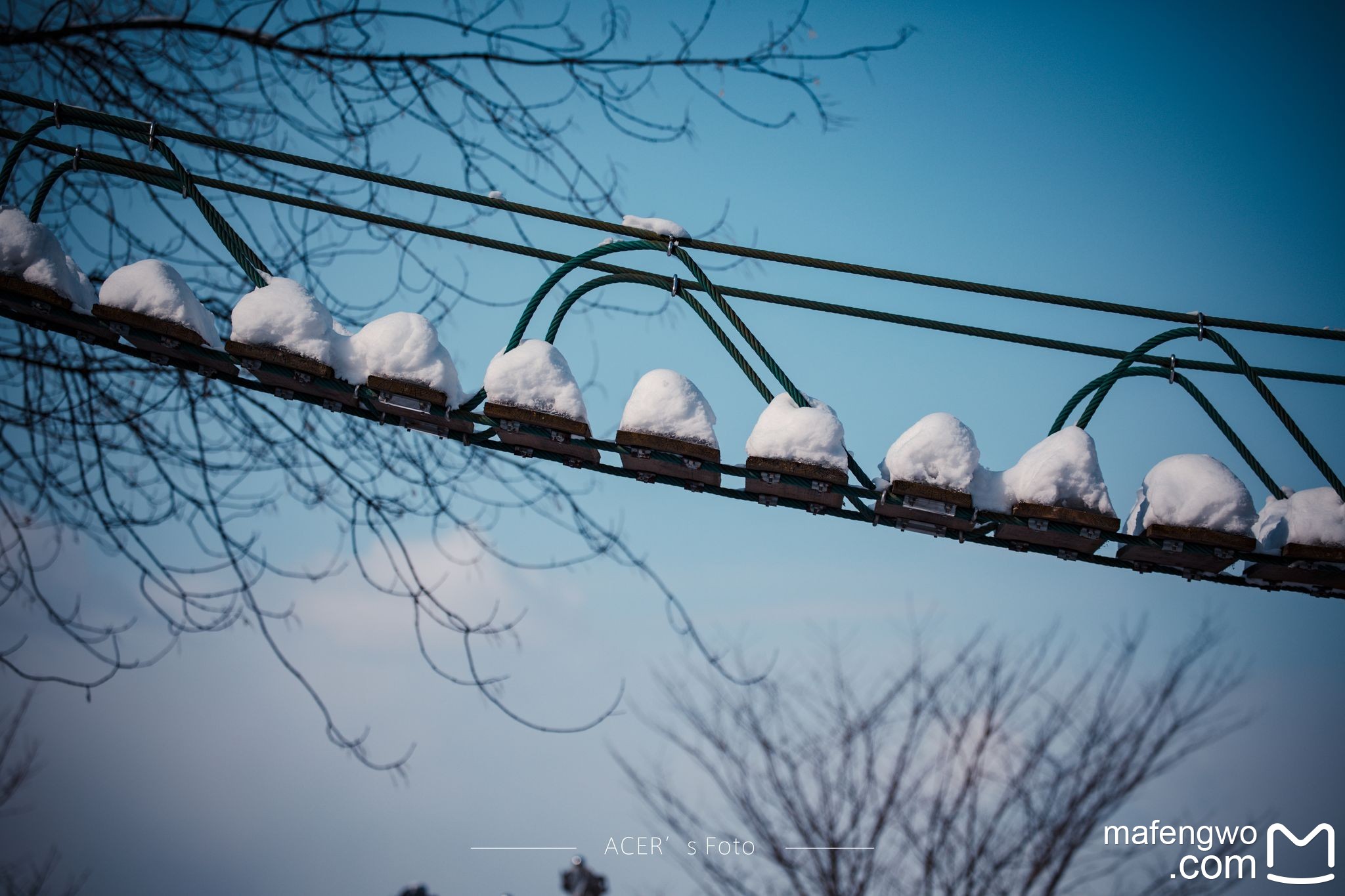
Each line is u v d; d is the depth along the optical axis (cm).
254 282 479
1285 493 520
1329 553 471
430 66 688
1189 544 467
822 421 464
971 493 468
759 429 466
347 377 460
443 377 458
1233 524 468
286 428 670
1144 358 526
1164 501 473
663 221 505
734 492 479
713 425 464
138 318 447
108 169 490
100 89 678
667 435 455
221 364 471
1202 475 473
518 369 459
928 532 480
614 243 499
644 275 498
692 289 520
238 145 495
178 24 668
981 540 485
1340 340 523
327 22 675
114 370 655
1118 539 468
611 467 476
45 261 455
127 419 652
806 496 468
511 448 477
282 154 500
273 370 450
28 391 652
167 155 489
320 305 462
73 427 633
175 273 461
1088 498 463
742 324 489
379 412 474
